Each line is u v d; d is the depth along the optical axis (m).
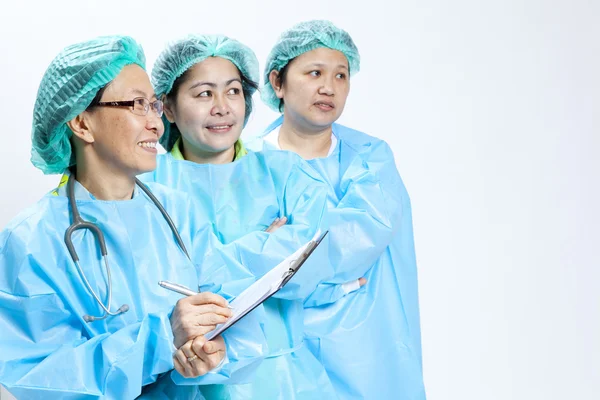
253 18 3.36
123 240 1.83
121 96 1.79
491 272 3.66
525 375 3.69
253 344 1.81
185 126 2.28
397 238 2.74
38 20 3.13
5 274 1.76
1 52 3.10
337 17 3.46
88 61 1.77
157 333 1.71
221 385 2.02
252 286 1.75
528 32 3.61
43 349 1.74
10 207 3.12
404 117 3.55
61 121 1.81
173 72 2.26
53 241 1.79
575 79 3.64
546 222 3.68
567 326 3.70
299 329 2.22
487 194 3.63
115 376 1.68
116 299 1.80
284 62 2.66
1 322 1.74
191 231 2.01
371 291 2.61
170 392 1.86
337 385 2.51
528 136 3.63
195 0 3.30
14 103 3.11
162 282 1.76
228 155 2.34
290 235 2.17
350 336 2.50
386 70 3.52
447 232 3.62
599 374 3.70
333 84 2.62
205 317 1.70
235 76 2.28
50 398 1.68
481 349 3.67
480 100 3.60
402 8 3.51
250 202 2.28
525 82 3.63
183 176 2.29
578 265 3.69
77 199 1.84
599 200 3.68
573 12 3.63
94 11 3.19
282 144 2.71
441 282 3.63
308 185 2.32
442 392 3.65
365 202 2.51
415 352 2.69
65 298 1.76
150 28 3.26
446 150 3.59
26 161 3.13
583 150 3.66
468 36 3.57
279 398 2.07
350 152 2.71
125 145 1.80
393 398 2.60
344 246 2.42
